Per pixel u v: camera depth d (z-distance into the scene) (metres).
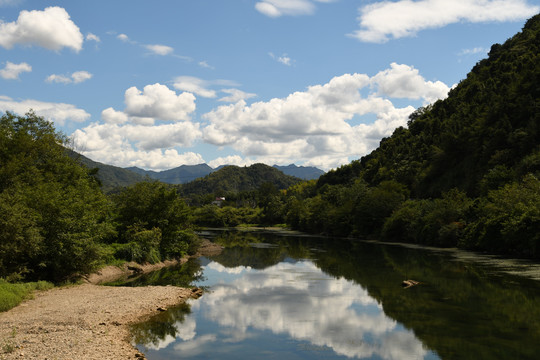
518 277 36.59
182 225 65.19
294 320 23.70
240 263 54.31
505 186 63.62
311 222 139.00
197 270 47.91
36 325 20.38
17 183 37.44
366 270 44.16
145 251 51.00
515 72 121.12
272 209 197.75
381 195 105.19
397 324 22.42
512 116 94.81
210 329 21.86
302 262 53.56
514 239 51.62
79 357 15.46
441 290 31.64
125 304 26.53
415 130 168.00
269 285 35.94
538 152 72.12
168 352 18.09
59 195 36.00
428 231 78.25
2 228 28.42
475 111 116.56
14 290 27.30
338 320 23.61
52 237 33.88
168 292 31.33
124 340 19.22
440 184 110.31
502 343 18.83
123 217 57.19
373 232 103.50
